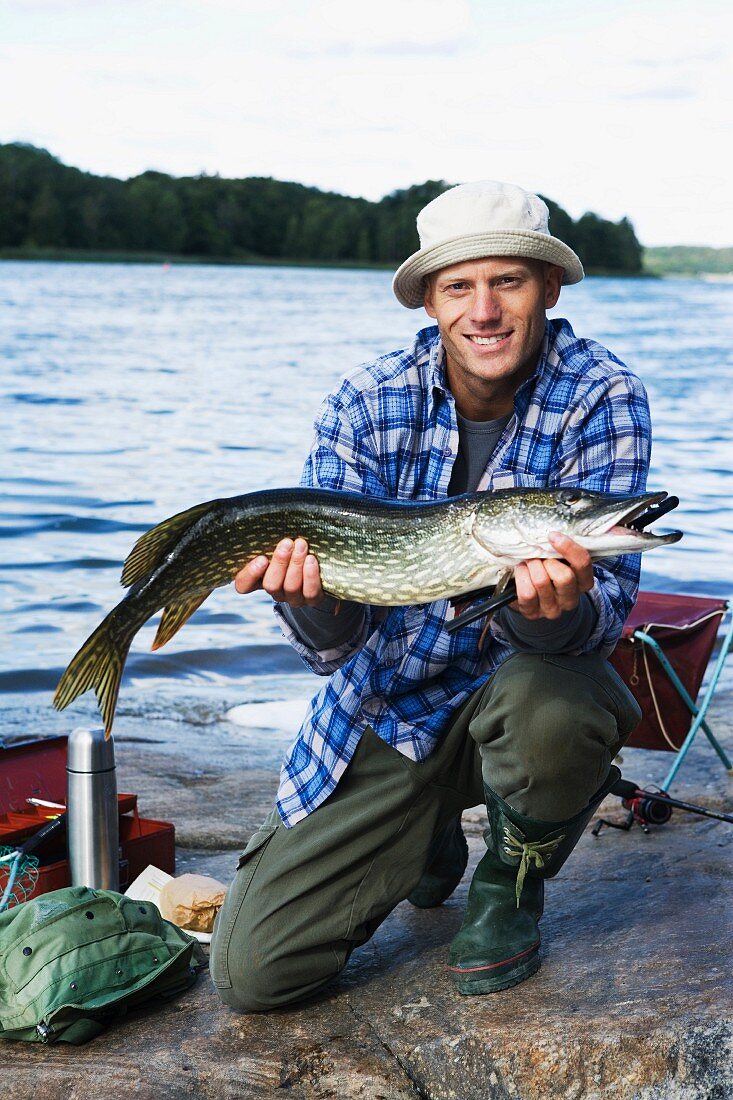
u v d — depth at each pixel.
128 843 3.88
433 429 3.30
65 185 142.88
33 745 4.23
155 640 3.02
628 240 166.12
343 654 3.18
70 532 10.48
